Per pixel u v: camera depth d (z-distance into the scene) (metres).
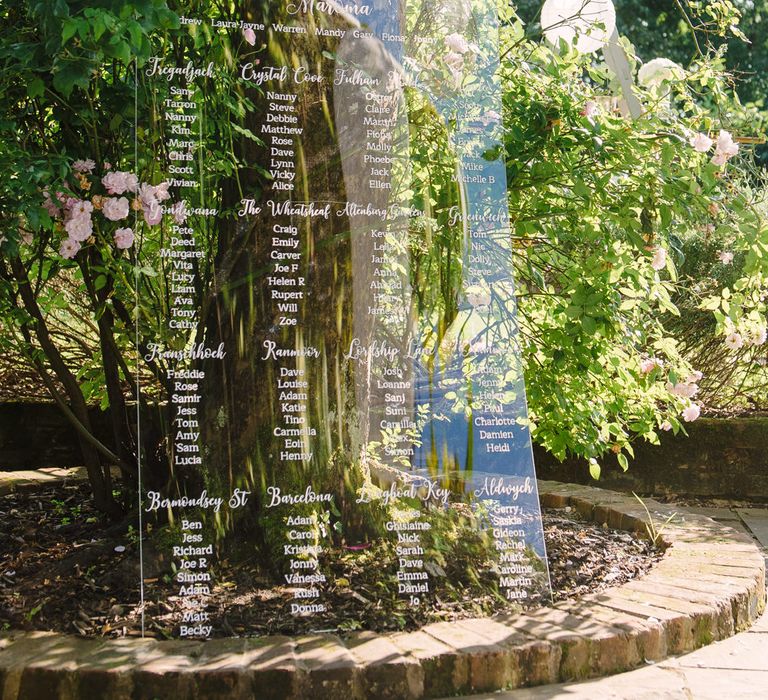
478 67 3.75
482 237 3.67
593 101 4.49
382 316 3.59
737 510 6.29
